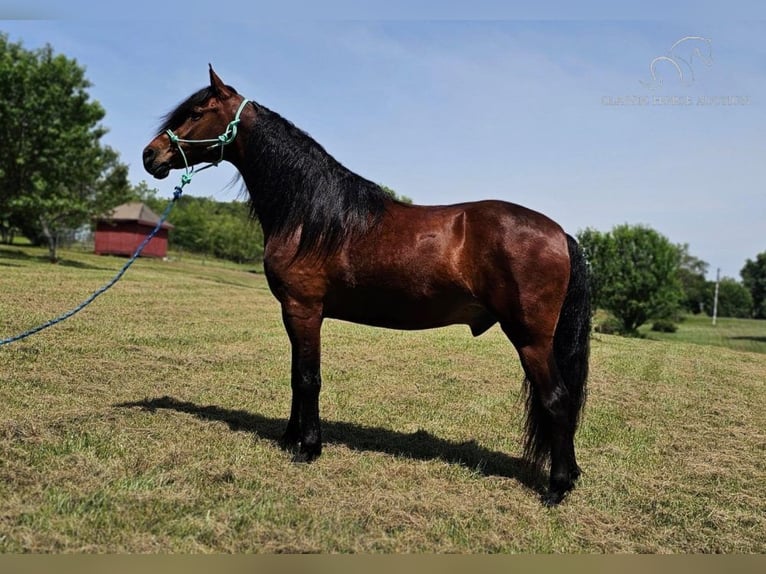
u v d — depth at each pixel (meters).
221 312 13.93
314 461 4.34
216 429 4.94
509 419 6.19
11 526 3.10
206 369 7.66
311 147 4.38
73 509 3.33
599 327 26.77
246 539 3.16
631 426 6.25
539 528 3.53
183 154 4.55
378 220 4.12
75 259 28.95
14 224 27.55
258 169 4.43
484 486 4.12
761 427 6.53
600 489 4.18
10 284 14.70
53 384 6.14
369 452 4.65
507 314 3.87
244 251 45.72
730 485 4.48
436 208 4.18
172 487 3.70
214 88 4.51
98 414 5.07
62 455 4.07
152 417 5.10
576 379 3.99
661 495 4.15
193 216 49.34
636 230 26.73
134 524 3.22
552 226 3.95
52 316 10.61
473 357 10.43
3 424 4.49
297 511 3.50
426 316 4.16
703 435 6.01
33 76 23.58
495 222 3.89
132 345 8.73
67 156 24.25
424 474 4.23
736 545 3.45
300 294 4.25
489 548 3.27
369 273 4.09
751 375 11.10
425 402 6.73
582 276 3.97
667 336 27.48
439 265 3.95
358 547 3.15
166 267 30.75
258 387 6.85
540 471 4.37
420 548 3.20
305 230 4.18
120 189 28.78
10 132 23.27
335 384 7.42
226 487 3.78
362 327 13.70
